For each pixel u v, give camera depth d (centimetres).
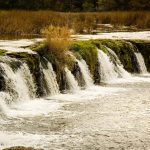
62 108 1952
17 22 4322
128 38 3566
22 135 1563
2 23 4194
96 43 2842
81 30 4478
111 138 1550
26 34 4053
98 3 9169
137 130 1639
